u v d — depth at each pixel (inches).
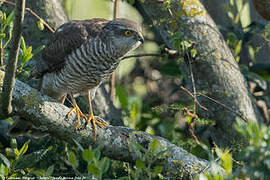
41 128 327.9
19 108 315.6
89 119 337.4
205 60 422.6
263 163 255.3
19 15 272.2
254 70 476.4
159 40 531.2
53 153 416.5
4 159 336.5
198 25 426.9
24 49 342.3
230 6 485.7
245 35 481.1
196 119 387.2
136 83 568.1
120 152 340.8
